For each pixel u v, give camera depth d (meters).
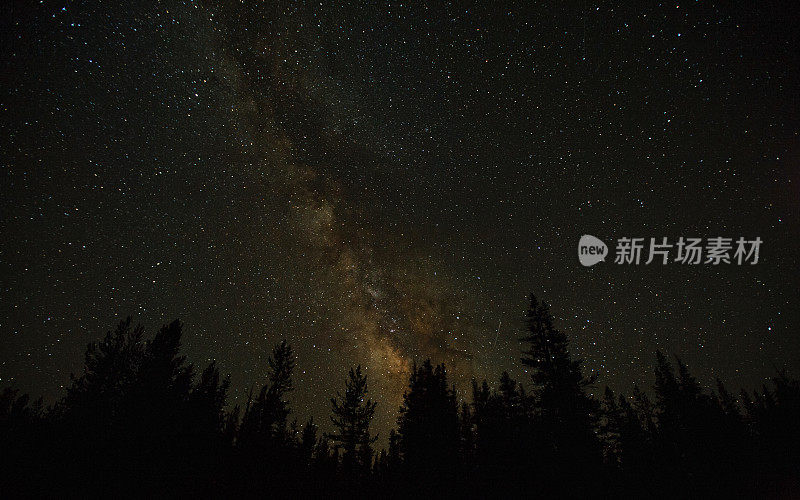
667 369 24.59
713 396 23.28
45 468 12.20
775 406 22.30
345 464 19.08
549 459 14.88
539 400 17.53
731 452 18.73
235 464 14.92
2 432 13.45
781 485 16.61
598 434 17.25
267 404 22.41
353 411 26.23
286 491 13.67
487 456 15.05
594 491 14.28
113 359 20.47
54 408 17.52
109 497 11.70
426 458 16.08
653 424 24.25
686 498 15.84
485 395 21.45
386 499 14.09
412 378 19.77
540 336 19.27
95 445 14.39
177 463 14.35
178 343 20.41
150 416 16.80
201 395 19.33
